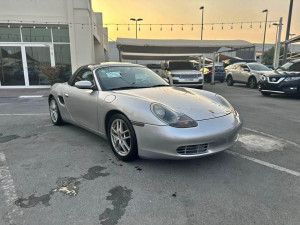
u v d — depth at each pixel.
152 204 2.35
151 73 4.43
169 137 2.70
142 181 2.77
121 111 3.11
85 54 11.87
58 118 5.00
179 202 2.38
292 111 6.70
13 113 6.58
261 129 4.87
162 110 2.88
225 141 2.96
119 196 2.48
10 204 2.36
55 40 12.07
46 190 2.60
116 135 3.34
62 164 3.23
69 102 4.37
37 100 8.93
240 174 2.93
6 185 2.71
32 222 2.10
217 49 15.74
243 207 2.29
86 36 11.73
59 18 11.70
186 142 2.69
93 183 2.73
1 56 12.05
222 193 2.53
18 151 3.70
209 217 2.16
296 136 4.41
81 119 4.12
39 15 11.59
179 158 2.74
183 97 3.33
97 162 3.28
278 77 9.04
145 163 3.22
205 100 3.36
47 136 4.42
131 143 3.05
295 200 2.39
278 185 2.68
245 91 12.17
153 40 14.25
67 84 4.74
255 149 3.73
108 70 4.05
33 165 3.21
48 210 2.26
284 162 3.27
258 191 2.56
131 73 4.16
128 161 3.24
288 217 2.14
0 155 3.55
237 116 3.30
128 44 12.90
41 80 12.45
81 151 3.67
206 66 20.19
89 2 11.87
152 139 2.81
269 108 7.19
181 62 13.41
